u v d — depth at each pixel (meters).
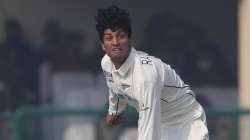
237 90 50.16
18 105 48.16
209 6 52.06
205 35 51.62
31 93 48.47
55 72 48.88
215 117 34.38
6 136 34.41
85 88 48.16
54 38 49.84
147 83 15.91
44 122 34.28
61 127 34.25
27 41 49.56
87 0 51.00
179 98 17.56
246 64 38.53
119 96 17.28
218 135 34.31
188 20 51.66
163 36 51.06
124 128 33.69
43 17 50.44
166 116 17.83
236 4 52.00
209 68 50.62
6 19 49.97
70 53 49.50
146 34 50.94
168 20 51.34
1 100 47.88
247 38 38.53
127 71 16.25
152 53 50.75
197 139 17.59
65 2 50.69
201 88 50.16
